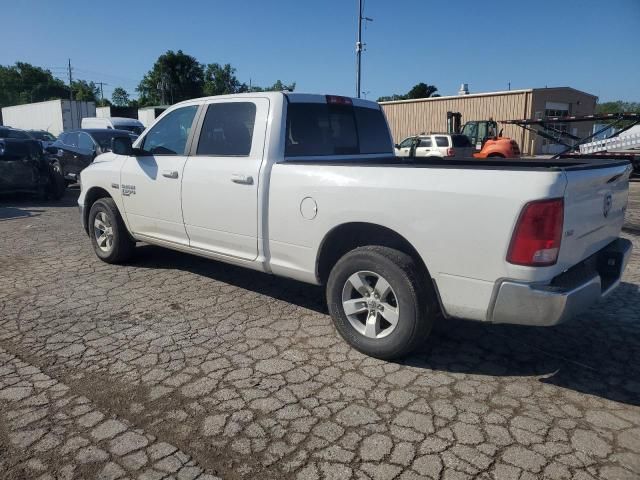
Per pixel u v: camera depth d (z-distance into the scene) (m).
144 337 4.21
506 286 3.19
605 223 3.80
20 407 3.18
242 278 5.82
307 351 3.97
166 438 2.88
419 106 34.53
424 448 2.80
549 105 31.27
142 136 5.77
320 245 4.06
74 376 3.56
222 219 4.76
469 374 3.65
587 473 2.62
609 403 3.29
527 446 2.83
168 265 6.32
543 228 3.06
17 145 11.62
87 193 6.46
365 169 3.76
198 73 75.06
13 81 91.94
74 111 28.41
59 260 6.57
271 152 4.41
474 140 26.38
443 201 3.35
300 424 3.02
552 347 4.10
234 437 2.90
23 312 4.74
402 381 3.53
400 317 3.63
